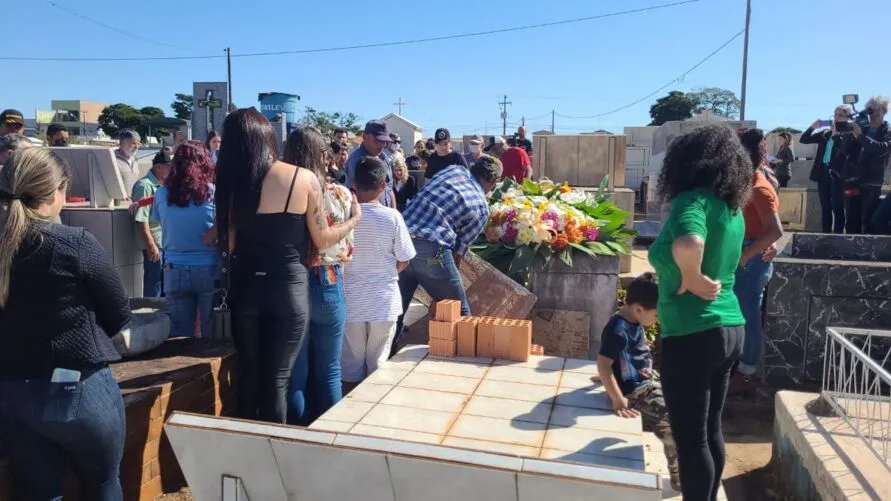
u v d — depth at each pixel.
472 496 2.05
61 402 2.31
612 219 6.10
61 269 2.31
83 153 4.95
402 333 5.60
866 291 5.27
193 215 4.26
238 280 3.21
